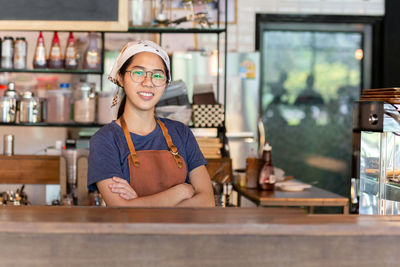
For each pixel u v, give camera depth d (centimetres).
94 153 192
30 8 333
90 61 395
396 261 112
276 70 539
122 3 333
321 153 545
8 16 333
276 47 538
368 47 545
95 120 388
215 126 382
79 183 327
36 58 391
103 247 108
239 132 472
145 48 195
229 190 337
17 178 367
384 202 234
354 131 247
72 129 474
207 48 515
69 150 347
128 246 108
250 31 525
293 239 110
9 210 123
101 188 188
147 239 108
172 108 375
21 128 470
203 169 209
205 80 468
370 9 537
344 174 546
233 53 473
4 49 387
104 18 333
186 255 109
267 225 109
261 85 536
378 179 235
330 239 111
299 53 539
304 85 541
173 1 507
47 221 109
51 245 108
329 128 545
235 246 109
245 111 474
